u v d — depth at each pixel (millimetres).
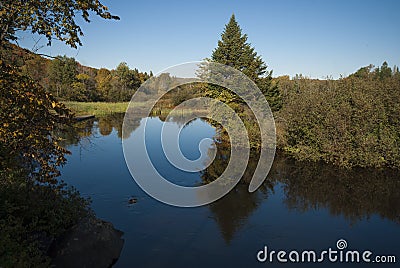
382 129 15461
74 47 4758
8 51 4555
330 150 16406
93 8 4422
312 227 9094
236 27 22031
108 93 50219
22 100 4164
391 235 8633
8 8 4172
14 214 6406
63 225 7055
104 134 24781
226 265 7031
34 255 5789
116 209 10008
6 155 4340
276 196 11789
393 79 17156
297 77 33844
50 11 4453
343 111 16203
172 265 6953
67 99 38656
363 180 13734
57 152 5172
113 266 6836
